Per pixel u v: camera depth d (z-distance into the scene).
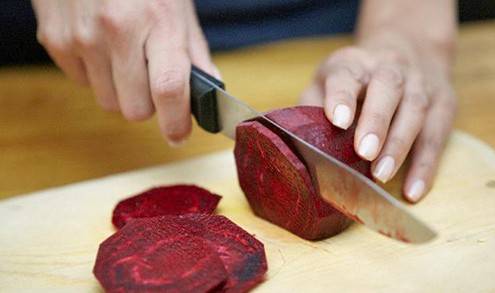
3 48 0.80
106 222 0.52
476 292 0.44
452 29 0.70
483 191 0.53
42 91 0.73
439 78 0.61
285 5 0.82
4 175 0.60
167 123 0.55
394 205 0.42
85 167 0.61
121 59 0.54
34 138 0.65
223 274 0.43
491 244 0.47
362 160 0.49
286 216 0.49
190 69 0.54
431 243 0.48
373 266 0.46
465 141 0.58
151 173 0.57
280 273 0.46
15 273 0.48
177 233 0.46
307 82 0.73
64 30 0.58
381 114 0.50
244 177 0.51
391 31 0.67
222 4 0.79
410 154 0.55
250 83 0.74
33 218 0.52
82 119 0.68
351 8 0.85
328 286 0.45
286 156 0.47
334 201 0.46
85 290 0.46
